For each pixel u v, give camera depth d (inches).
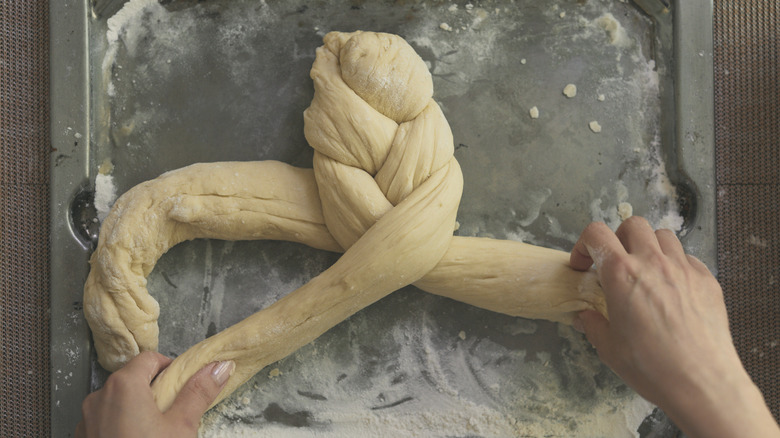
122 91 19.2
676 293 16.0
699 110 19.3
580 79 19.6
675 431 19.1
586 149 19.5
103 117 19.2
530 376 19.2
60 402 18.3
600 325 17.3
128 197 18.3
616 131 19.5
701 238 19.1
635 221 17.3
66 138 18.7
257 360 18.1
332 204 17.9
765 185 20.3
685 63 19.3
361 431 19.0
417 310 19.2
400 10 19.5
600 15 19.7
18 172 19.6
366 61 17.7
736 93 20.4
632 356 15.9
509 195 19.4
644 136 19.6
